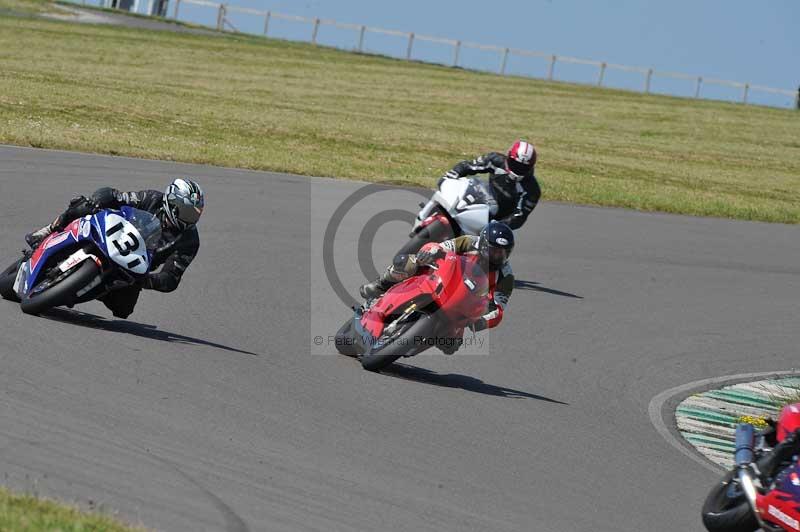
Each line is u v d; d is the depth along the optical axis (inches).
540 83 7637.8
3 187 2064.5
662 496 1059.3
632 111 6491.1
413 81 6663.4
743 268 2583.7
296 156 3228.3
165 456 876.0
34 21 7003.0
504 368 1508.4
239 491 832.3
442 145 4109.3
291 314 1574.8
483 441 1120.8
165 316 1427.2
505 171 1803.6
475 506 908.0
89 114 3412.9
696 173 4375.0
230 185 2566.4
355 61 7495.1
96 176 2361.0
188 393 1071.6
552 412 1309.1
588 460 1133.1
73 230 1250.0
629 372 1603.1
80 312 1349.7
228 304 1558.8
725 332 1959.9
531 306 1909.4
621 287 2193.7
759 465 877.2
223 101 4530.0
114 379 1064.2
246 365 1238.3
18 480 755.4
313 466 929.5
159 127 3405.5
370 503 863.7
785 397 1566.2
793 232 3230.8
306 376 1250.0
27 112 3203.7
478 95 6358.3
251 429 999.0
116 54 5905.5
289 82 5777.6
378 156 3548.2
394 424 1117.7
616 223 2942.9
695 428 1380.4
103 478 797.9
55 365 1064.8
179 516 754.8
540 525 892.0
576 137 5108.3
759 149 5536.4
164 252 1273.4
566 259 2397.9
